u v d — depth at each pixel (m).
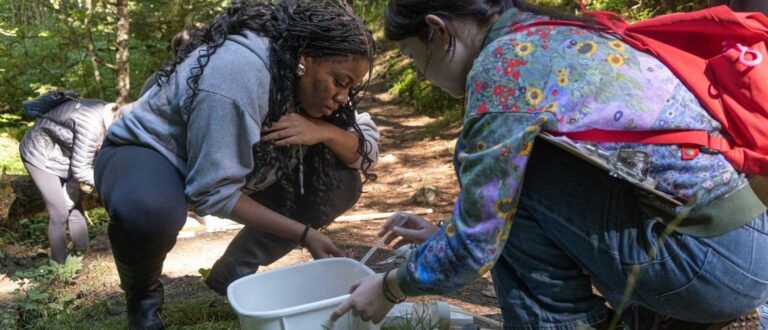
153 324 2.73
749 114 1.74
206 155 2.42
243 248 2.90
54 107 5.08
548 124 1.74
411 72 14.05
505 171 1.77
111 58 11.49
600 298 2.06
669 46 1.82
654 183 1.77
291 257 4.21
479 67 1.82
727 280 1.86
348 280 2.53
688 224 1.83
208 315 3.12
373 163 2.91
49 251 6.00
